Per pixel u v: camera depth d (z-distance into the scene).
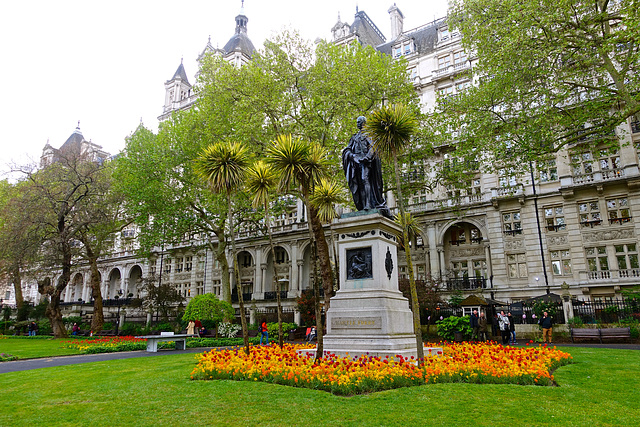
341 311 10.69
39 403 6.94
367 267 10.91
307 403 6.42
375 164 12.10
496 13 20.17
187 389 7.59
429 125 25.97
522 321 26.77
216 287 50.59
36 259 33.16
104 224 35.31
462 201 36.56
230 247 49.91
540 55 17.61
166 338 19.84
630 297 27.38
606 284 29.69
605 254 30.78
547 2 17.45
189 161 30.16
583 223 31.70
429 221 37.72
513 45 18.12
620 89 17.00
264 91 22.95
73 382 8.99
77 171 35.22
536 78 19.31
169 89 61.88
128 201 35.59
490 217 35.28
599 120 19.45
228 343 23.09
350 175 12.20
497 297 33.69
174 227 31.62
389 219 11.48
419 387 7.36
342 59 23.47
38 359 16.55
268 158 10.77
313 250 10.37
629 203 30.42
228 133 26.00
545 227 33.25
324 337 10.63
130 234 60.56
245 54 54.88
